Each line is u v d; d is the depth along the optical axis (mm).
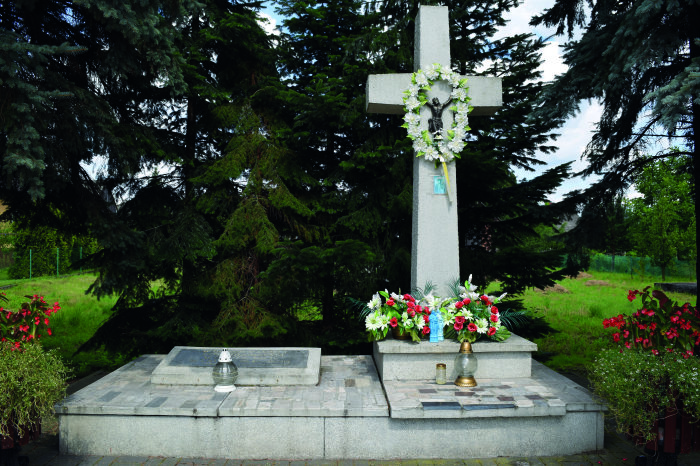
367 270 7859
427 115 5953
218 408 4465
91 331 11602
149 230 7668
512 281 7875
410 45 8148
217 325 7406
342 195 8188
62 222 7746
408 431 4449
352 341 7641
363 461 4398
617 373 4074
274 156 8039
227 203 8008
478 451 4449
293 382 5215
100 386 5145
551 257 7508
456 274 5805
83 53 6844
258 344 7961
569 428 4512
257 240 7570
